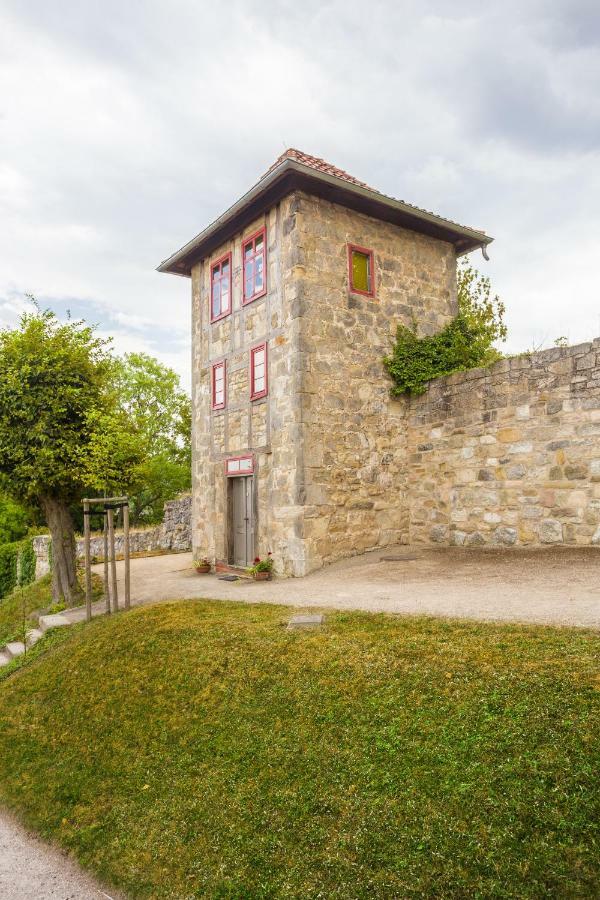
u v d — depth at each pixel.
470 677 4.57
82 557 18.05
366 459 11.77
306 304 11.05
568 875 2.98
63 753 5.45
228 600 8.60
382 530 11.91
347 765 4.08
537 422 10.27
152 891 3.69
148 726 5.33
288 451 11.07
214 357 13.64
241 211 11.69
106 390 12.84
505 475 10.72
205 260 14.09
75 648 7.76
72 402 11.48
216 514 13.42
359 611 6.79
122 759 5.03
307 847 3.59
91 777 4.95
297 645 5.84
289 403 11.09
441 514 11.80
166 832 4.08
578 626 5.29
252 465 12.14
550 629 5.25
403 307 12.60
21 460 11.04
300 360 10.90
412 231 12.94
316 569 10.82
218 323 13.51
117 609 9.48
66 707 6.24
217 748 4.70
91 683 6.54
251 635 6.38
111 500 9.71
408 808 3.60
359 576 9.65
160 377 32.41
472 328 13.35
